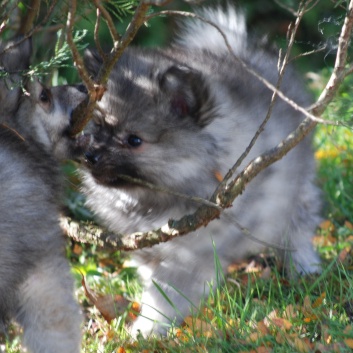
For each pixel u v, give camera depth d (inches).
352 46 312.8
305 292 303.1
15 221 229.6
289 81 327.0
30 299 239.5
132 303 303.7
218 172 283.7
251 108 294.4
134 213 293.7
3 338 274.2
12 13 278.7
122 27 436.1
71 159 280.7
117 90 281.9
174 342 264.1
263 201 292.4
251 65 318.0
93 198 308.5
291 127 307.6
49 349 243.9
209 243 284.2
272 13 545.0
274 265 343.0
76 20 273.6
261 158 251.1
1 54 254.8
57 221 247.0
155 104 281.3
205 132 283.1
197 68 299.1
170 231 264.4
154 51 316.8
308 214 336.2
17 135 247.1
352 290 276.4
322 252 353.7
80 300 315.6
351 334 249.6
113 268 353.4
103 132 282.5
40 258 236.7
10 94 255.3
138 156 281.3
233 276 329.7
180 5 463.5
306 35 531.5
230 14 362.6
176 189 285.1
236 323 268.1
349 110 360.5
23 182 235.3
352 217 381.4
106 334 281.1
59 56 250.2
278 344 251.9
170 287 287.6
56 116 270.4
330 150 435.5
